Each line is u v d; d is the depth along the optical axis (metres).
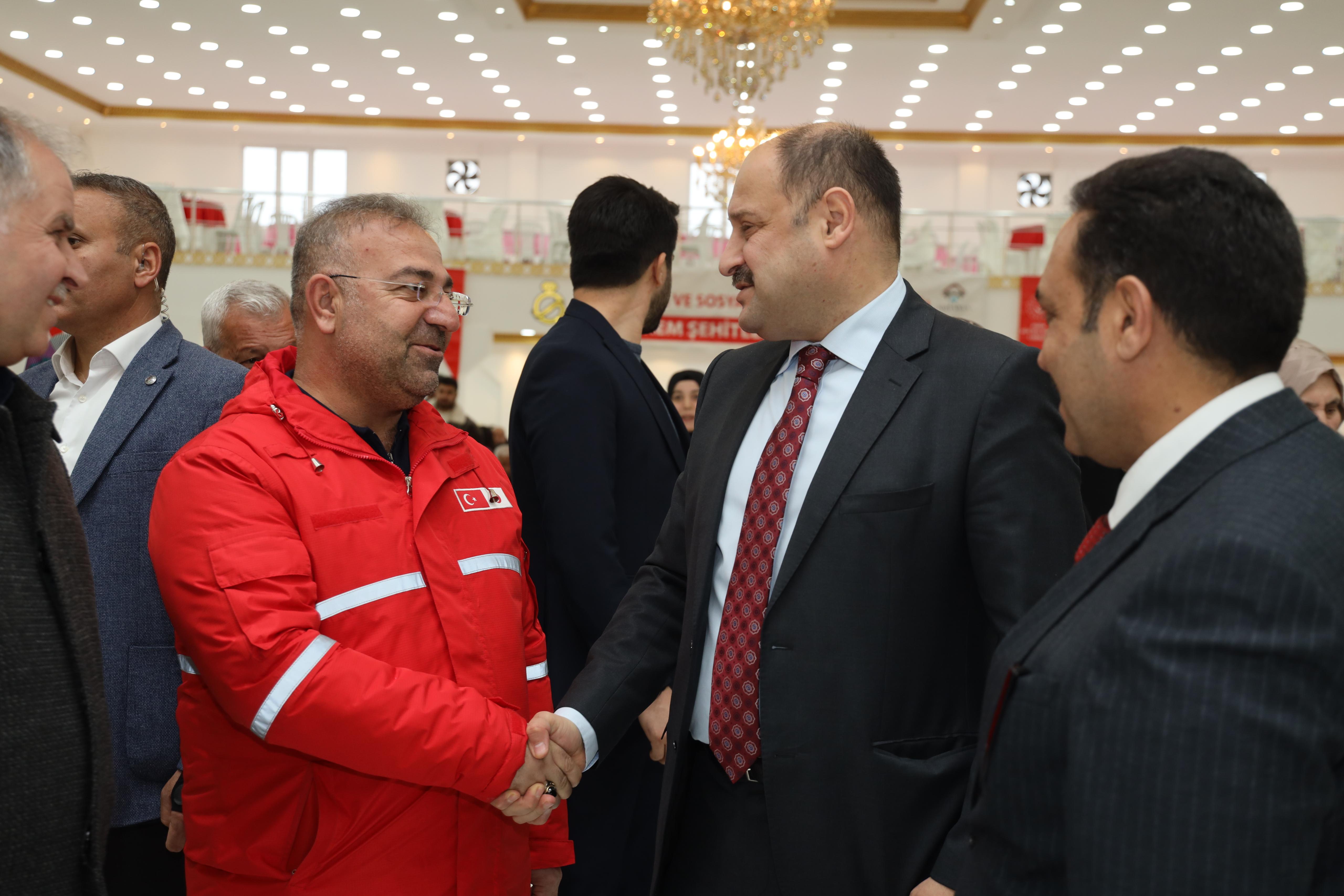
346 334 1.44
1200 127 16.39
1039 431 1.32
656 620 1.63
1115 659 0.79
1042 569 1.27
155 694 1.75
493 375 13.15
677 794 1.45
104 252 1.83
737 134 12.63
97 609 1.73
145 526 1.77
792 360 1.49
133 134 17.59
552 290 13.26
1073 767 0.81
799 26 10.42
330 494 1.40
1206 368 0.86
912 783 1.30
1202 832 0.72
